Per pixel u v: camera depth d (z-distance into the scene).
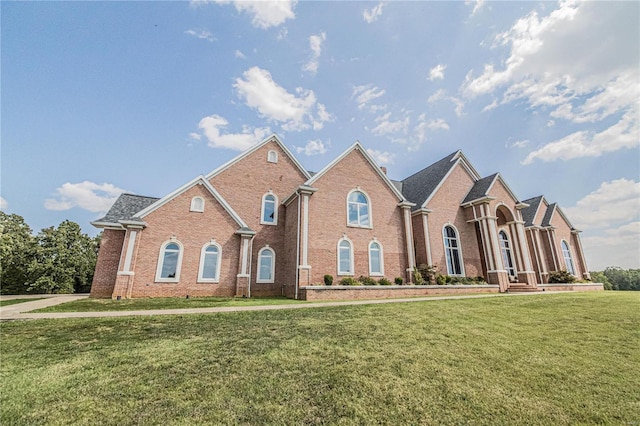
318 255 19.00
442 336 7.25
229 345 6.46
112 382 4.59
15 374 4.88
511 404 4.08
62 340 6.87
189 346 6.39
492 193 24.64
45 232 36.72
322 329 7.86
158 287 16.48
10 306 12.86
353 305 12.17
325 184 20.48
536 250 29.56
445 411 3.86
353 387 4.47
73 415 3.65
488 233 23.41
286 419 3.59
